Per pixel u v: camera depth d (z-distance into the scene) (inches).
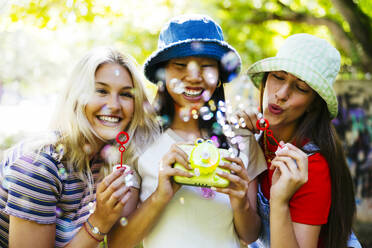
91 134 55.7
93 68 54.6
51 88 303.3
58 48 257.3
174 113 62.9
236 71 63.5
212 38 57.3
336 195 60.3
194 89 57.1
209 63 57.5
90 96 54.6
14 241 50.9
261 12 219.1
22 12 99.1
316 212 56.7
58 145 54.9
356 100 171.0
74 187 55.6
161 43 59.1
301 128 62.8
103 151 59.8
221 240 57.0
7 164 55.1
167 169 51.9
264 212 63.1
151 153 59.8
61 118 56.9
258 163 63.6
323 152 60.6
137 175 60.1
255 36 239.3
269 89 61.4
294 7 225.5
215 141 62.4
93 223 52.1
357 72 200.8
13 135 196.5
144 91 61.2
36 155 52.4
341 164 62.0
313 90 60.1
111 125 55.9
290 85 59.4
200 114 62.1
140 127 61.8
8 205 50.4
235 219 56.7
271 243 54.0
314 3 221.6
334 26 199.5
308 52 60.0
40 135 56.0
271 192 54.1
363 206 165.6
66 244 53.2
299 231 56.5
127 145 60.4
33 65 310.0
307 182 57.4
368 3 180.1
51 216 52.5
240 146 61.6
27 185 50.8
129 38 205.0
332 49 61.5
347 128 170.9
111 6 105.2
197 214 56.8
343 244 61.5
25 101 227.1
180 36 56.2
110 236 57.6
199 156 51.2
